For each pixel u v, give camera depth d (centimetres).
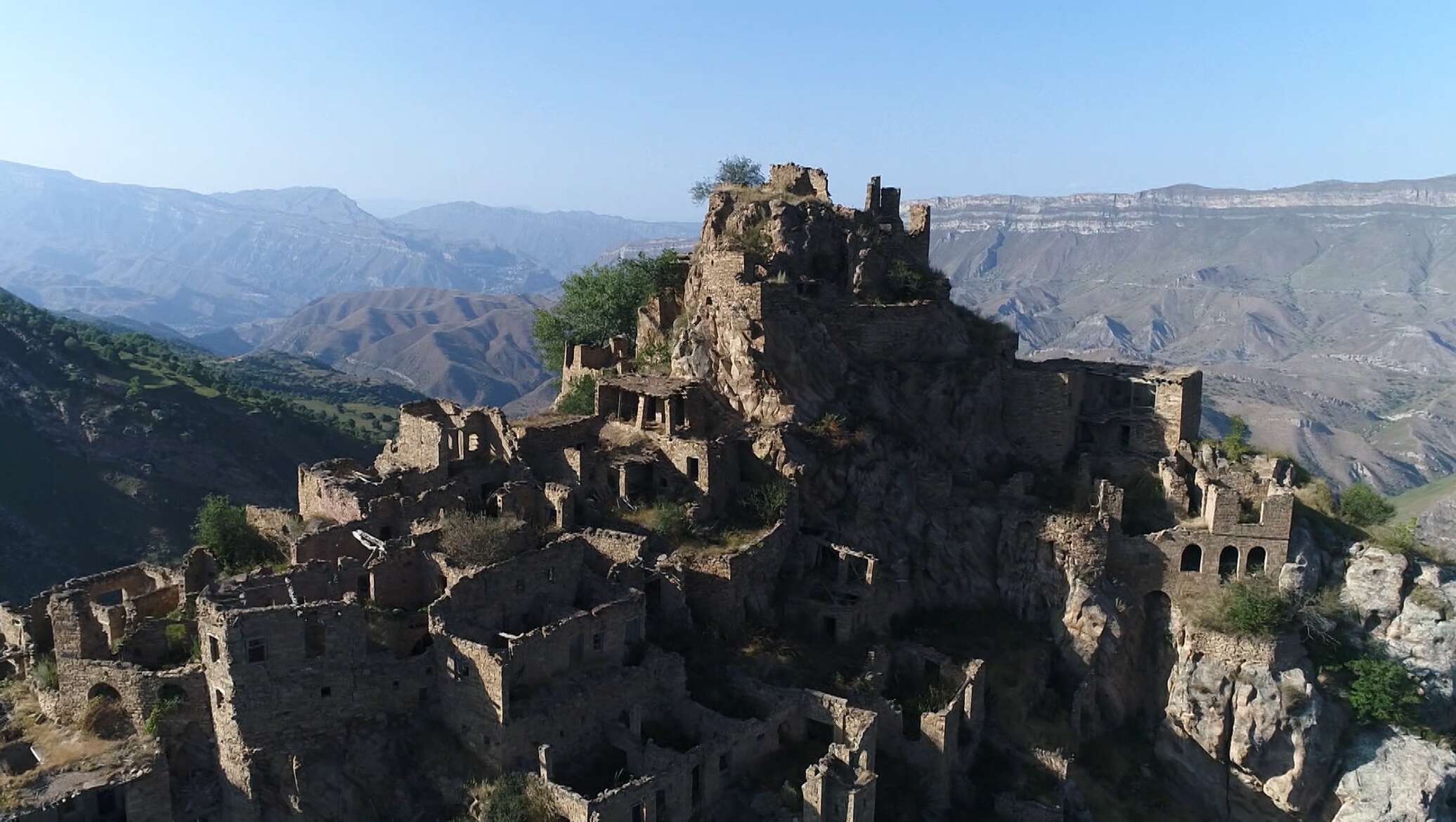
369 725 4756
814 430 7069
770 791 5012
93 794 4303
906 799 5438
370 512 5762
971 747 6041
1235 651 7194
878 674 5928
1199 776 7150
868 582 6425
